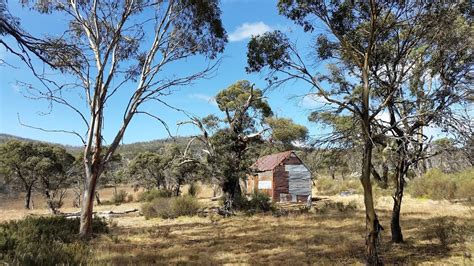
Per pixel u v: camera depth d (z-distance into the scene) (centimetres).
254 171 2878
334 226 1858
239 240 1575
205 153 2911
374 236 973
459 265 985
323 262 1107
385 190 3478
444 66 1146
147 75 1805
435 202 2681
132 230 1991
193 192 4272
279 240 1532
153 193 4369
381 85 1213
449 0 1032
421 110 1105
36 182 4950
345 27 1165
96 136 1678
